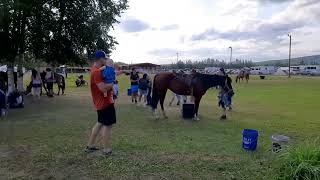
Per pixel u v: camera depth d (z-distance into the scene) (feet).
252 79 200.64
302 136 34.40
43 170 22.31
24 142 29.91
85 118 44.42
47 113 49.03
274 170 19.38
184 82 43.70
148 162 23.84
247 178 20.80
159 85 45.06
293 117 47.93
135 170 22.22
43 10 65.87
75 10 68.49
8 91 65.16
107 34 74.33
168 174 21.52
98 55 25.05
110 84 24.85
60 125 38.78
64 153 26.20
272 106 62.23
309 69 308.19
